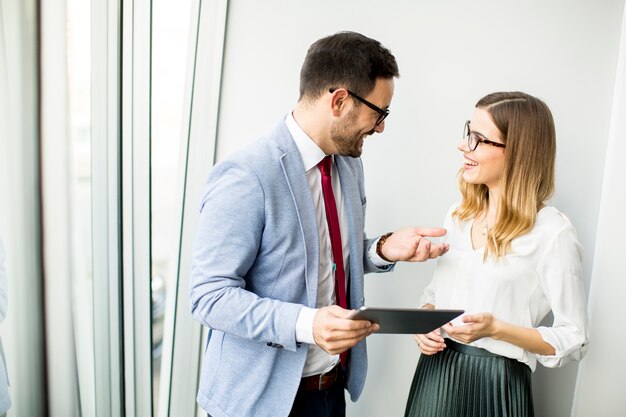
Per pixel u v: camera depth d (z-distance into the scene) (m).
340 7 1.85
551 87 1.81
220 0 1.85
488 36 1.81
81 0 1.87
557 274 1.41
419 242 1.53
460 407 1.53
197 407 2.07
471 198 1.59
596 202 1.85
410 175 1.94
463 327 1.41
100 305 1.98
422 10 1.83
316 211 1.42
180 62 1.89
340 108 1.30
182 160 1.91
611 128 1.78
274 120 1.94
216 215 1.25
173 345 1.98
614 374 1.86
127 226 1.94
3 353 1.79
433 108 1.88
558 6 1.76
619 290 1.82
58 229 1.97
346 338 1.17
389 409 2.12
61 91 1.89
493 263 1.48
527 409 1.53
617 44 1.75
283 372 1.34
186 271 1.96
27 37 1.87
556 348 1.39
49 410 2.08
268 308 1.23
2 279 1.72
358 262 1.48
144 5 1.83
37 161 1.94
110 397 2.04
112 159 1.90
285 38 1.89
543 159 1.46
